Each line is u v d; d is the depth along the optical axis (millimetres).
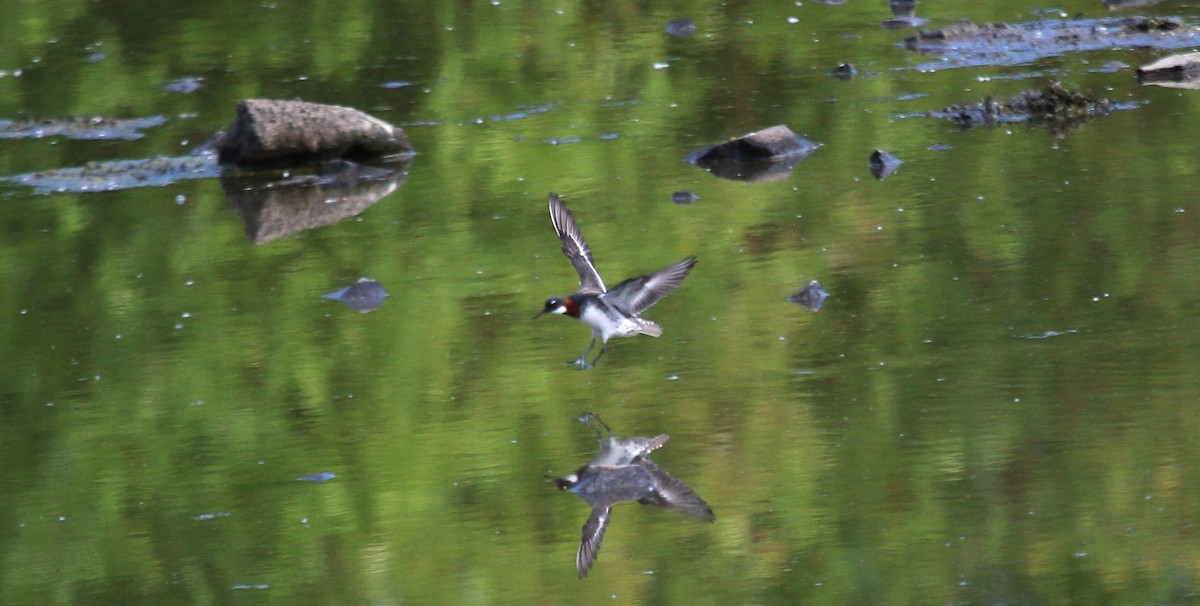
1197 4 26500
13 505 11828
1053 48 24391
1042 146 19562
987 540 10531
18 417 13367
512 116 22438
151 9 29141
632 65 24688
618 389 13148
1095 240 16062
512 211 18312
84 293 16328
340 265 16766
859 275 15484
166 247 17641
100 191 19859
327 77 24688
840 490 11258
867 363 13359
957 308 14477
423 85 24094
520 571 10469
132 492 11938
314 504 11555
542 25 27281
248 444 12633
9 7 29453
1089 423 12016
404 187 19578
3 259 17406
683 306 14977
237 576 10625
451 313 15156
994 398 12523
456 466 11984
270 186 19875
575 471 11766
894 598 9906
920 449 11781
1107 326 13859
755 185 18781
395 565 10641
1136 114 20688
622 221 17594
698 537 10773
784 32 26234
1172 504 10859
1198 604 9656
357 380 13734
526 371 13688
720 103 22516
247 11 28812
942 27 25516
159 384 13898
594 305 10930
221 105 23438
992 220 16859
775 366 13430
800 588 10070
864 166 19266
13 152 21672
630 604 9977
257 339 14781
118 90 24453
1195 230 16125
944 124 20891
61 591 10547
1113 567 10148
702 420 12445
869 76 23391
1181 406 12195
